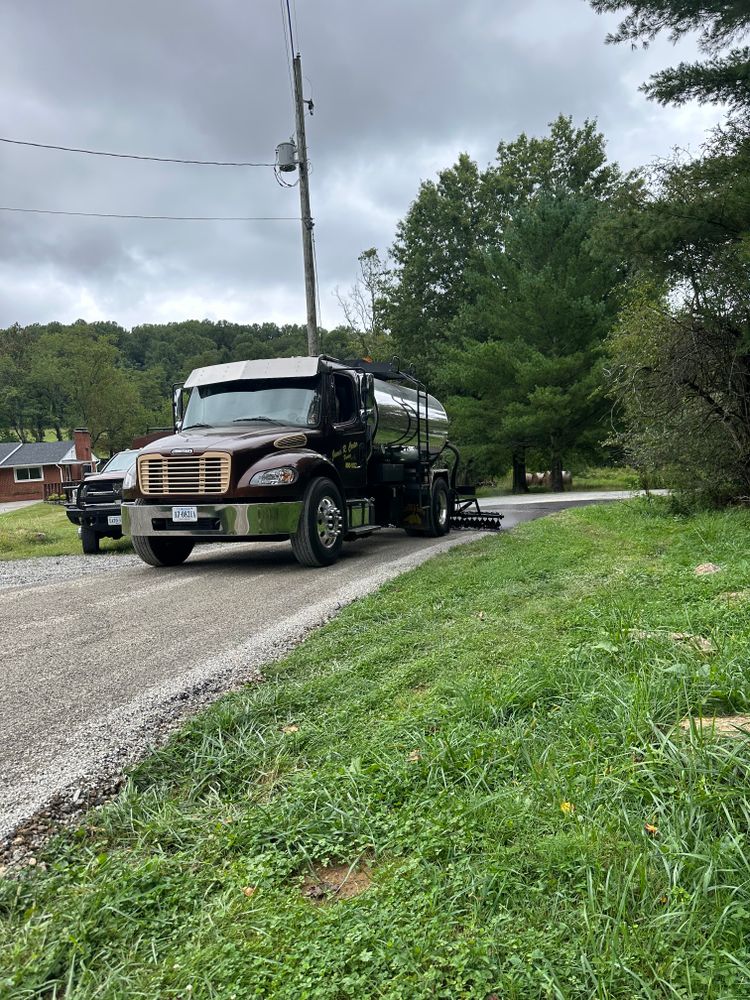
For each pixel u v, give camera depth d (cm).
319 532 921
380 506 1173
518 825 244
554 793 259
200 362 10519
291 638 560
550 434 2986
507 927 199
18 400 10650
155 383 11044
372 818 270
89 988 199
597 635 436
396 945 197
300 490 891
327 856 258
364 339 4919
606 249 1139
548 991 175
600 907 200
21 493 6738
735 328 1070
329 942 204
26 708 425
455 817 256
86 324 10162
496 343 3033
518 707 347
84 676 484
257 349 9094
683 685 320
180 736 374
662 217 1045
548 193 3091
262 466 870
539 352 2961
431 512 1255
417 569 810
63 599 772
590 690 349
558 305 2875
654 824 232
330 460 997
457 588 676
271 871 245
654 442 1152
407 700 391
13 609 725
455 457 1466
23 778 334
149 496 897
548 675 371
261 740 362
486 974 184
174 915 230
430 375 4078
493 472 3331
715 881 201
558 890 210
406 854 249
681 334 1086
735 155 1056
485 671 404
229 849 266
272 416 997
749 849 212
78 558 1311
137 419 9388
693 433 1120
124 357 13325
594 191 3872
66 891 246
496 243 4150
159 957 213
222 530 862
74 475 5900
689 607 490
